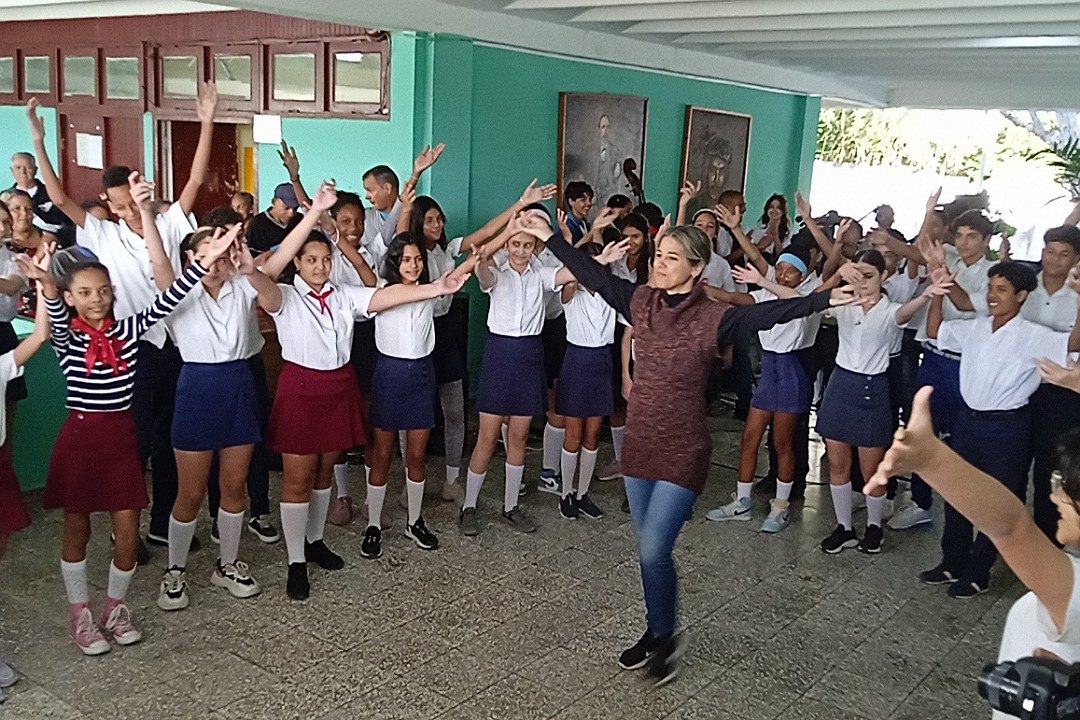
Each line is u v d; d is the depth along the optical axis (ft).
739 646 11.53
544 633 11.56
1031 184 51.44
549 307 16.63
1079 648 5.02
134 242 12.53
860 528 15.66
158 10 23.58
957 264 15.56
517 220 10.98
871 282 13.42
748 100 28.71
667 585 10.27
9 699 9.66
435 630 11.51
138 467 10.40
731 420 22.00
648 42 22.20
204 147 12.95
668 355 9.78
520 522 14.80
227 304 11.16
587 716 9.88
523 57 21.02
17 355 9.77
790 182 31.60
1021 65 24.20
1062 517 5.22
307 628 11.41
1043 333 12.17
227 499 11.88
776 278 15.24
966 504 4.50
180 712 9.59
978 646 11.84
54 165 28.07
